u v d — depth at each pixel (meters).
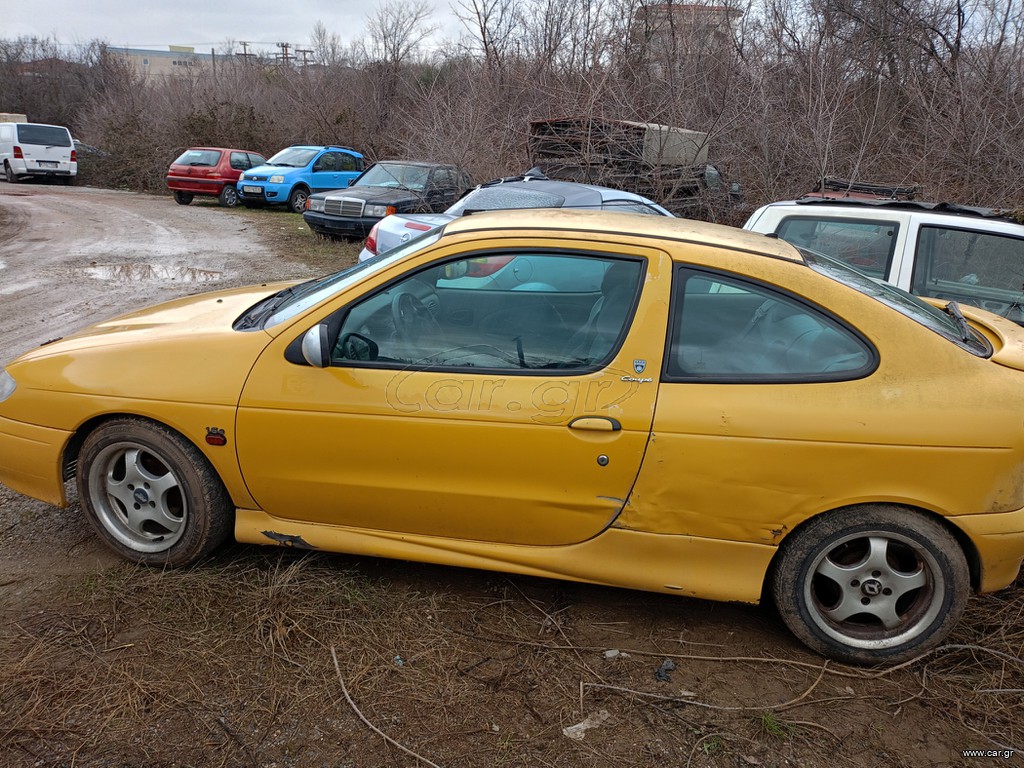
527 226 3.19
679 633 3.20
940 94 11.55
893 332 2.89
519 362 3.04
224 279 10.51
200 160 20.58
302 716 2.63
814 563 2.96
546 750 2.55
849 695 2.88
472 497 3.06
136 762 2.41
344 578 3.37
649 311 2.96
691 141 11.34
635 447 2.89
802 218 5.90
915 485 2.80
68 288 9.42
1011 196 9.79
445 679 2.85
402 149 16.69
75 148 26.58
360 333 3.16
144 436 3.24
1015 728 2.74
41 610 3.11
